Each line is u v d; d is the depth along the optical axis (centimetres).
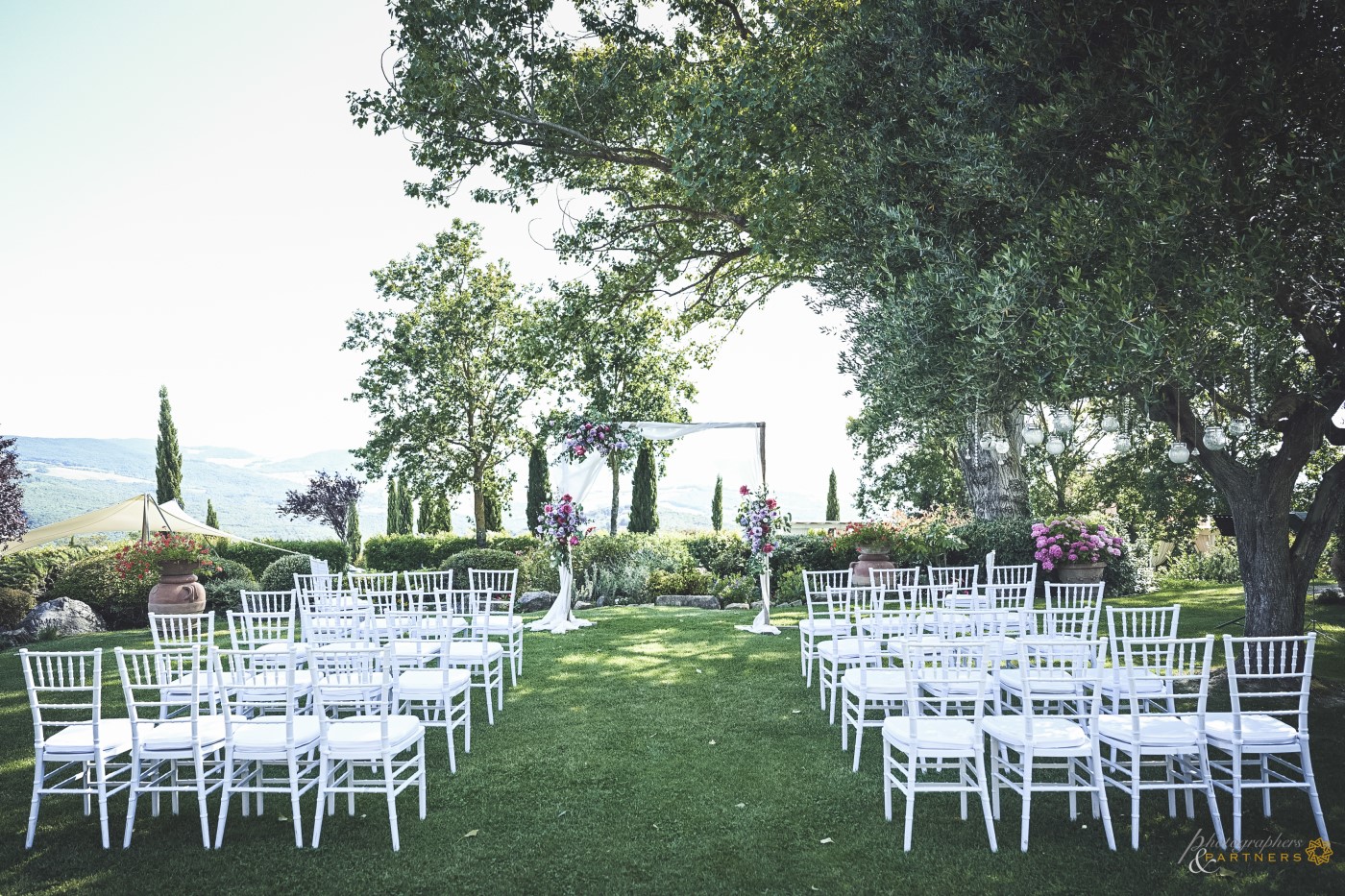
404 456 2498
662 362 1769
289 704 363
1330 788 413
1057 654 488
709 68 1105
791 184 745
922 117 589
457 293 2562
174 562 1194
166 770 462
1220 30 434
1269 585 609
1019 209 519
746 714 584
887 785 388
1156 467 1187
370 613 578
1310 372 545
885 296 596
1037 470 1912
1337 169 405
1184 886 312
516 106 1121
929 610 571
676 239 1330
